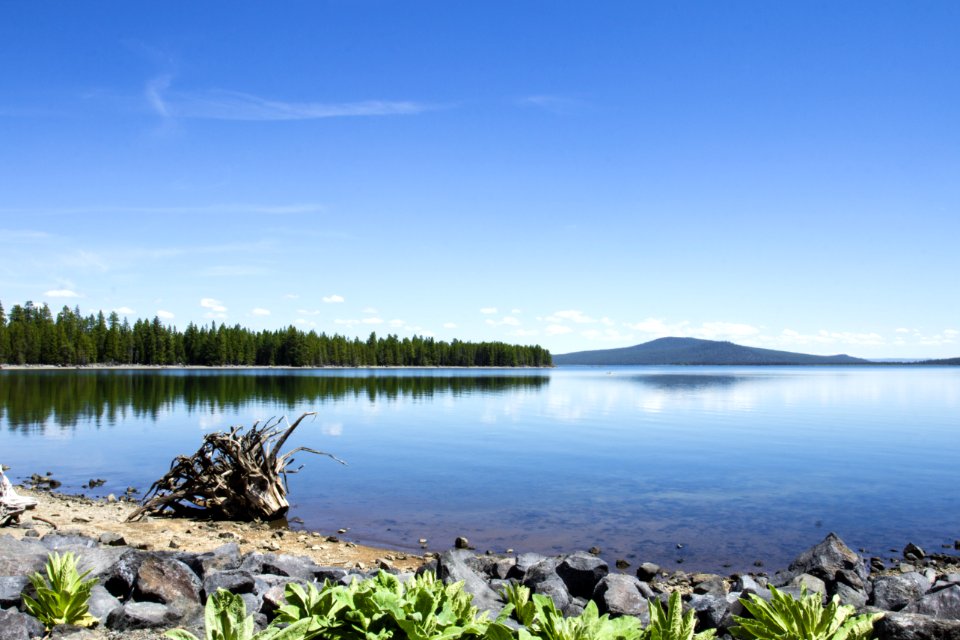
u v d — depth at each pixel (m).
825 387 122.56
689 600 9.49
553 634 5.79
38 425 41.28
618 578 9.58
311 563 10.71
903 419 54.81
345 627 5.88
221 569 9.73
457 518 18.62
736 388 116.50
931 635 6.30
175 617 7.44
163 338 181.50
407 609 5.94
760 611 6.20
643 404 72.31
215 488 18.42
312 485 23.72
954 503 21.09
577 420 51.88
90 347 169.25
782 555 15.16
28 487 22.44
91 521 17.05
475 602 8.59
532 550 15.34
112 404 56.97
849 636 6.07
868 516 19.23
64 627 6.89
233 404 57.69
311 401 66.12
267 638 5.56
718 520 18.52
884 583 9.39
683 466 28.47
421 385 111.44
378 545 15.66
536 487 23.44
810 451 33.84
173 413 49.16
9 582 7.71
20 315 175.88
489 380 146.75
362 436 39.47
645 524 18.00
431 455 31.64
